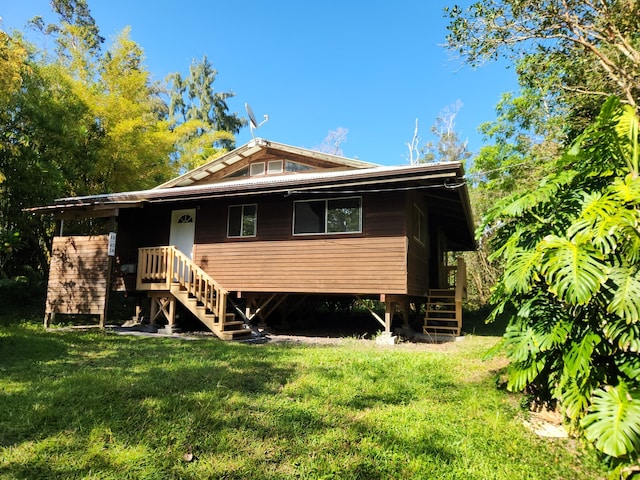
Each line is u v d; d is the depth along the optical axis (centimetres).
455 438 342
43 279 1342
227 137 2781
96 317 1183
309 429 348
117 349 696
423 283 1108
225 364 568
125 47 1750
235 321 952
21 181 1141
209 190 958
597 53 949
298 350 702
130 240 1171
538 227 407
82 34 1845
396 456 308
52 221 1312
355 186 887
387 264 876
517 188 1717
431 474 287
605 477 294
